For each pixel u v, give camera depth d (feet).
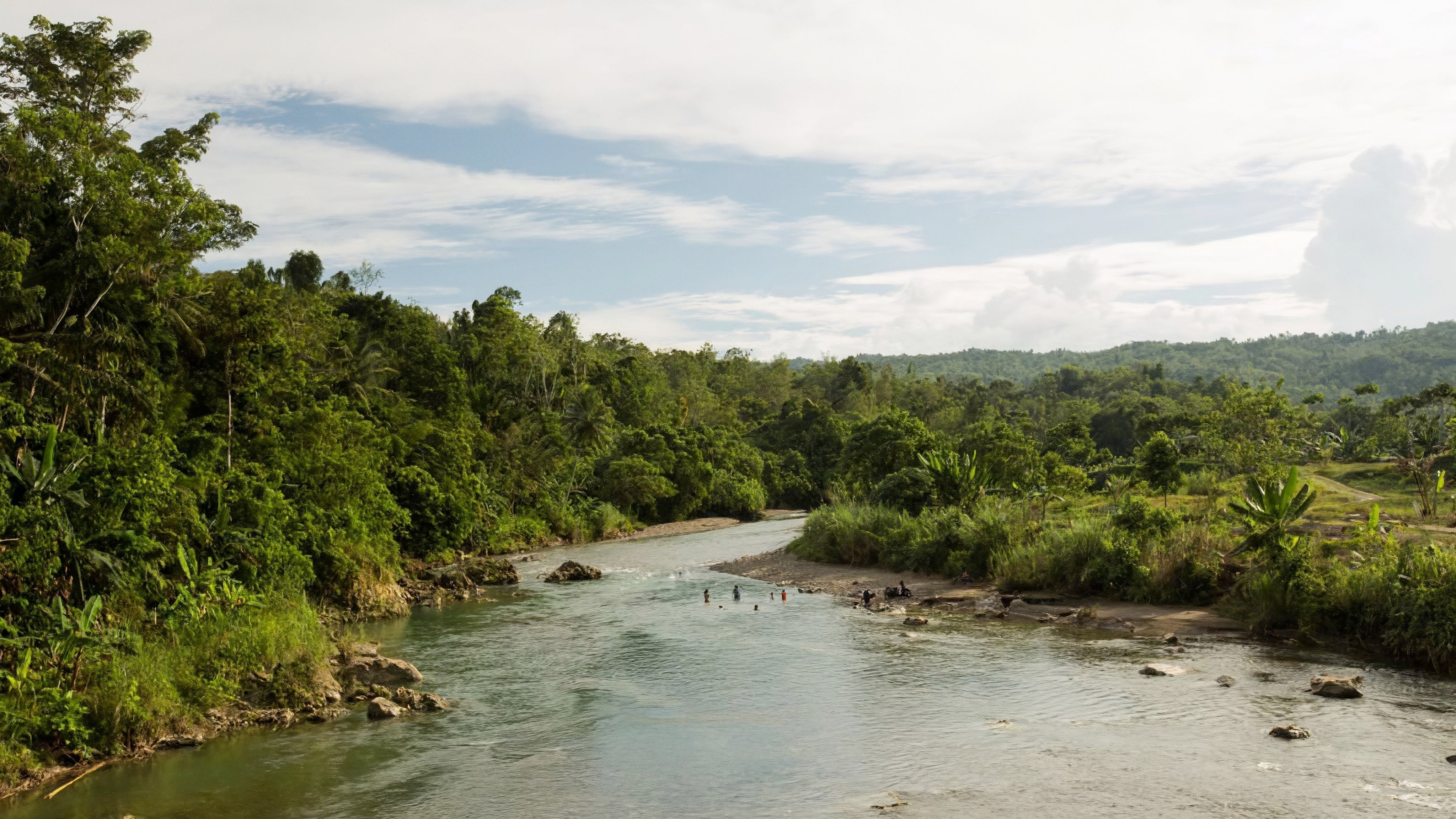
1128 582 101.14
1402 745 53.67
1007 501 136.98
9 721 50.85
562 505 221.66
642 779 52.26
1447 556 75.25
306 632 73.72
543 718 64.69
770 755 56.08
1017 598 105.29
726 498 283.18
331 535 105.19
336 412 127.85
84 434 78.89
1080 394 631.56
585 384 286.87
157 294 84.02
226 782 51.67
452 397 200.95
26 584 59.62
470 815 47.21
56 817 46.39
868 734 59.82
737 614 106.73
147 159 92.73
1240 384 267.18
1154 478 152.66
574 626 100.07
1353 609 78.84
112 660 58.54
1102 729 59.06
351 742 59.06
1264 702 63.31
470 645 89.51
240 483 94.02
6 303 65.51
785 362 547.90
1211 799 46.73
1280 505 86.94
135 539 65.87
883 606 108.47
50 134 71.92
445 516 155.02
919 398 513.04
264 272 161.38
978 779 50.90
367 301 207.82
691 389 410.93
